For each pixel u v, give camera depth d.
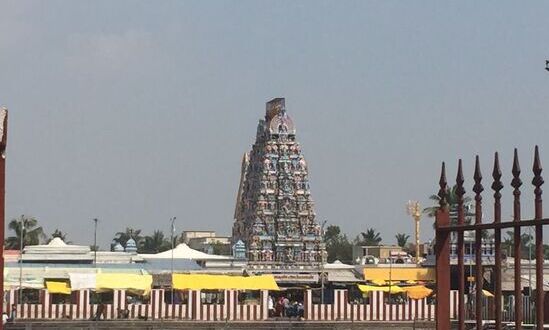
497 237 13.18
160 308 86.31
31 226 177.25
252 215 142.00
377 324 86.06
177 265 119.88
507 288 75.81
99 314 85.31
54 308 85.06
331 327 84.81
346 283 117.25
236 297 88.38
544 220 12.48
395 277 113.56
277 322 84.44
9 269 100.50
